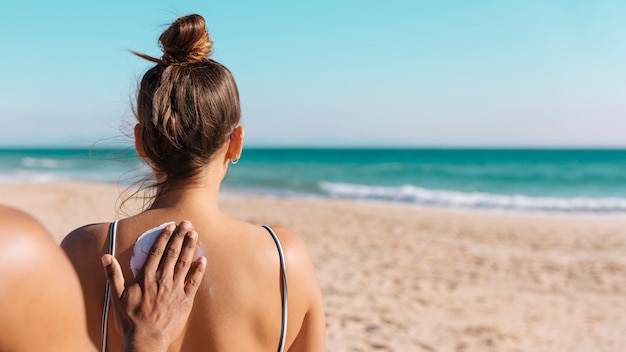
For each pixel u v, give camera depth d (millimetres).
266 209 17922
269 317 1338
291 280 1365
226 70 1410
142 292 1222
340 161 79000
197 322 1295
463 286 8516
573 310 7480
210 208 1381
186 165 1347
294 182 36031
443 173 49844
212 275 1308
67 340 815
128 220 1367
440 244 12320
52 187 24000
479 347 5902
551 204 24062
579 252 11938
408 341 5961
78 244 1357
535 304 7691
